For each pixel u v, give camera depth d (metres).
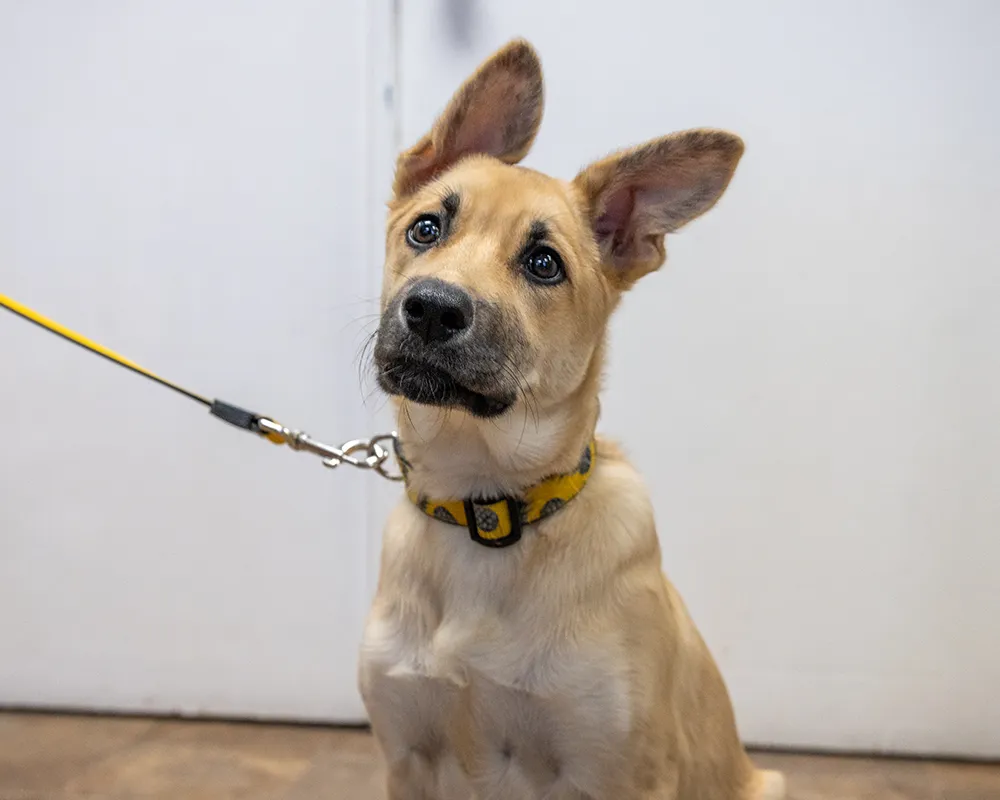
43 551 0.97
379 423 0.94
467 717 0.59
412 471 0.62
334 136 0.92
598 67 0.91
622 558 0.60
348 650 0.96
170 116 0.93
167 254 0.94
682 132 0.62
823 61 0.90
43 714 0.97
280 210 0.93
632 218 0.64
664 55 0.91
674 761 0.59
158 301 0.95
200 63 0.93
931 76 0.90
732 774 0.69
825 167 0.91
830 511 0.93
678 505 0.94
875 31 0.90
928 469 0.93
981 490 0.92
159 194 0.94
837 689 0.95
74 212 0.94
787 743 0.95
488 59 0.64
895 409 0.92
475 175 0.62
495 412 0.57
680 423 0.94
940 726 0.94
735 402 0.93
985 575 0.93
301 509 0.95
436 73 0.92
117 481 0.96
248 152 0.93
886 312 0.92
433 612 0.60
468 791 0.61
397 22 0.92
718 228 0.92
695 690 0.65
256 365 0.95
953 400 0.92
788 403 0.93
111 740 0.92
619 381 0.94
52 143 0.94
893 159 0.91
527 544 0.60
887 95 0.90
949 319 0.91
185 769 0.86
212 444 0.95
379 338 0.58
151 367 0.95
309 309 0.94
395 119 0.92
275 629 0.96
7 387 0.95
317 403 0.94
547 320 0.60
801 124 0.91
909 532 0.93
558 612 0.58
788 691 0.95
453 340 0.56
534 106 0.65
